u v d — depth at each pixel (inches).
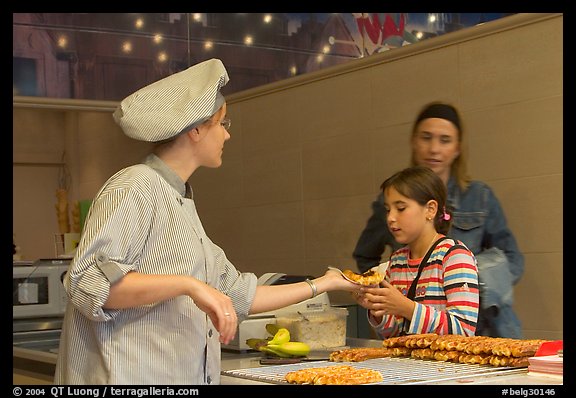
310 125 162.2
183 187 75.3
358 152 152.2
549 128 119.4
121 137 212.8
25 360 116.3
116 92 171.3
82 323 71.0
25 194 232.1
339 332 99.7
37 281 138.5
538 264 120.3
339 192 156.6
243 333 100.9
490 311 124.2
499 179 125.6
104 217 67.5
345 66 154.4
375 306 89.7
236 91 177.2
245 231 178.7
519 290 122.1
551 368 69.9
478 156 128.9
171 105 73.2
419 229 97.3
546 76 119.8
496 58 126.5
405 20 144.5
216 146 75.7
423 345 82.2
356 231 152.7
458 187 130.5
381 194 147.4
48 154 234.5
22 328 135.8
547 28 119.6
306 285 85.7
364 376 68.6
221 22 173.8
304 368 81.5
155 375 70.2
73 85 168.2
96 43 169.6
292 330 97.5
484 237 126.6
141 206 69.6
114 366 69.1
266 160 173.0
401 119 142.9
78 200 232.2
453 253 93.0
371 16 149.6
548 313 118.4
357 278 89.0
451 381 68.5
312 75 160.9
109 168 217.9
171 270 71.3
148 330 70.3
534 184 121.3
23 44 165.5
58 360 73.6
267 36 169.6
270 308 83.8
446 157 133.4
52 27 166.9
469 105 130.6
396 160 143.9
